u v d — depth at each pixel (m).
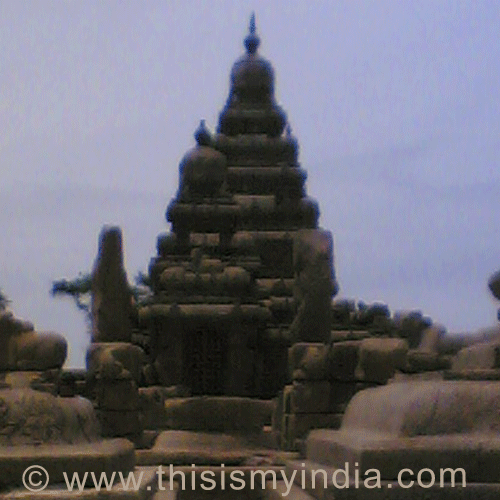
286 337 49.00
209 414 41.88
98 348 40.78
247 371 47.12
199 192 51.78
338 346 38.56
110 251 42.22
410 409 18.55
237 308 47.03
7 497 16.19
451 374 20.47
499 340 21.58
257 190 60.00
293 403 38.50
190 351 47.22
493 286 23.12
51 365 34.81
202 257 48.66
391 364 34.62
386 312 45.62
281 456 36.31
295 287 40.19
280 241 56.59
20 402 18.52
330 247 40.25
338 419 37.97
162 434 41.09
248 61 65.31
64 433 18.70
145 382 46.97
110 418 39.53
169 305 47.03
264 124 63.41
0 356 34.44
